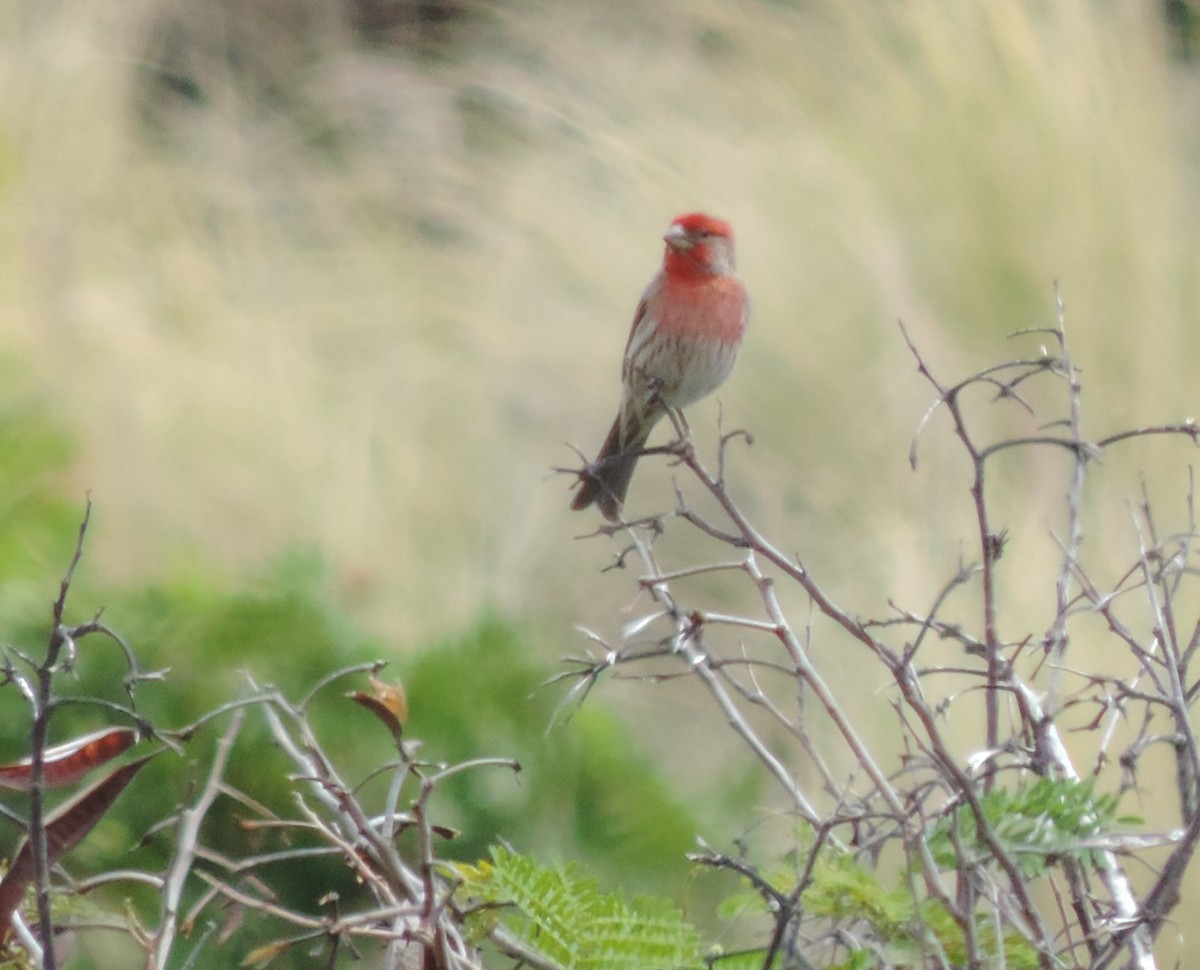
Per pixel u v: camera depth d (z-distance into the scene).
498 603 8.99
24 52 12.29
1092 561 8.69
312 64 15.27
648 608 9.91
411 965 3.14
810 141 11.50
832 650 8.84
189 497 9.88
